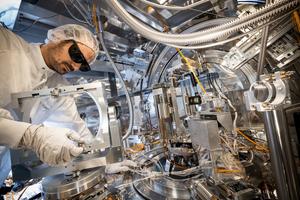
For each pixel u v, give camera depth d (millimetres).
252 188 744
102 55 1956
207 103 1186
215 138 839
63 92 846
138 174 1203
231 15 1363
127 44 1780
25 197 1003
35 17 1325
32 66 1216
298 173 554
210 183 855
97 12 1296
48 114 1371
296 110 579
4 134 792
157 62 1892
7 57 1097
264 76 556
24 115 854
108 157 901
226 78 1550
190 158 1185
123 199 963
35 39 1688
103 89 869
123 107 2143
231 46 1416
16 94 825
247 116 1414
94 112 2070
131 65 2348
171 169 1225
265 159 946
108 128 876
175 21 1497
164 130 1395
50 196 775
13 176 814
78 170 867
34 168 848
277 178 552
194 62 1535
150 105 2109
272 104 531
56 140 846
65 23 1479
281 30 1114
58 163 845
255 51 1156
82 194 822
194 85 1475
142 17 1366
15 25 1358
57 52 1171
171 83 1435
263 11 584
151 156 1446
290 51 1169
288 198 534
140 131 2008
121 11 673
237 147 989
